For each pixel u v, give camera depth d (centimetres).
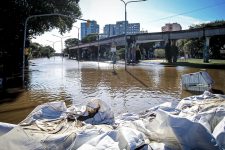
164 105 869
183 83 1588
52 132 562
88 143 459
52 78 2422
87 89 1667
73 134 509
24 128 562
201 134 434
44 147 483
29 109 1086
